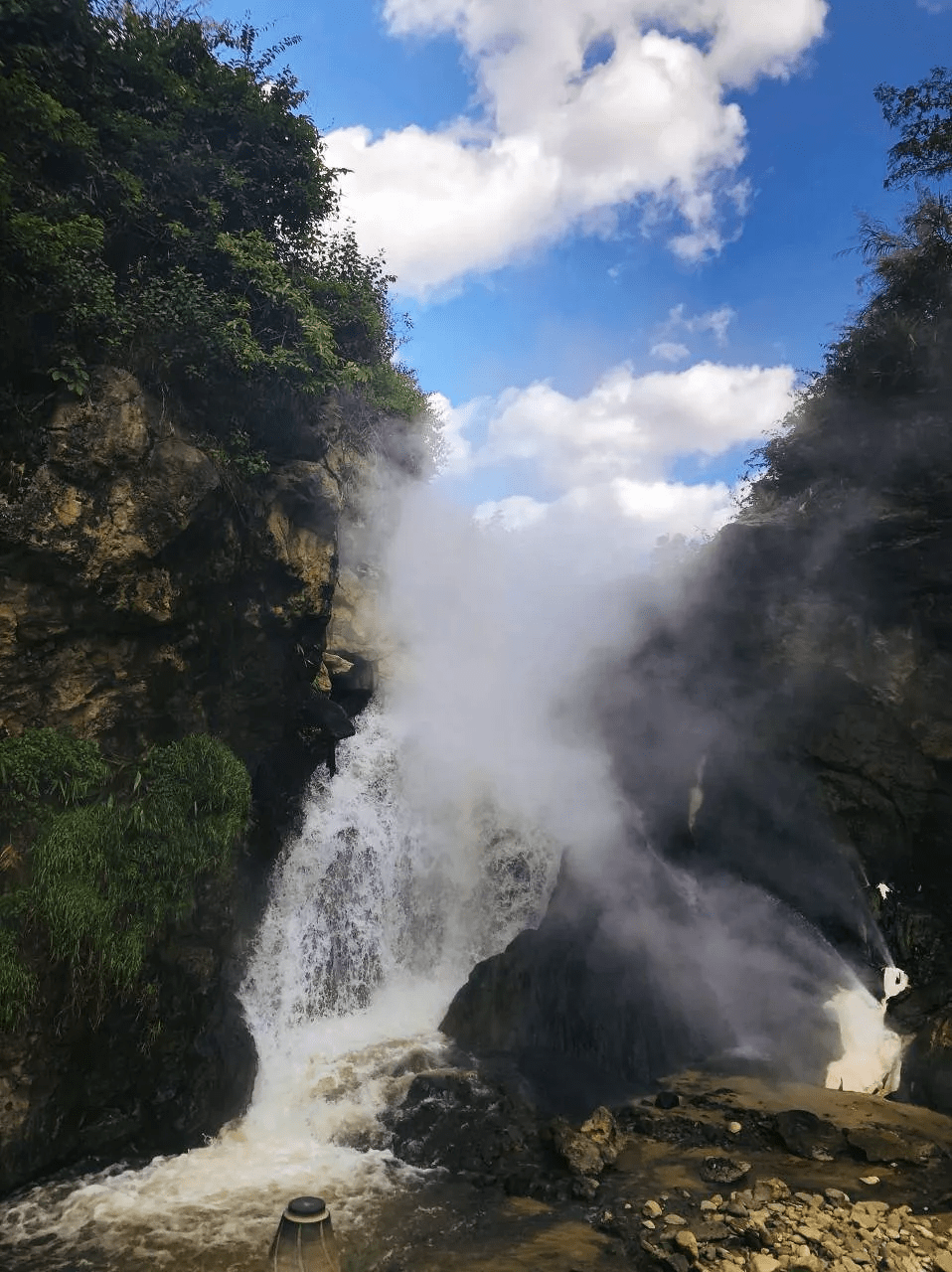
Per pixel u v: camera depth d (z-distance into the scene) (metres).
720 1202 8.70
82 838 9.04
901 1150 9.77
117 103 12.25
